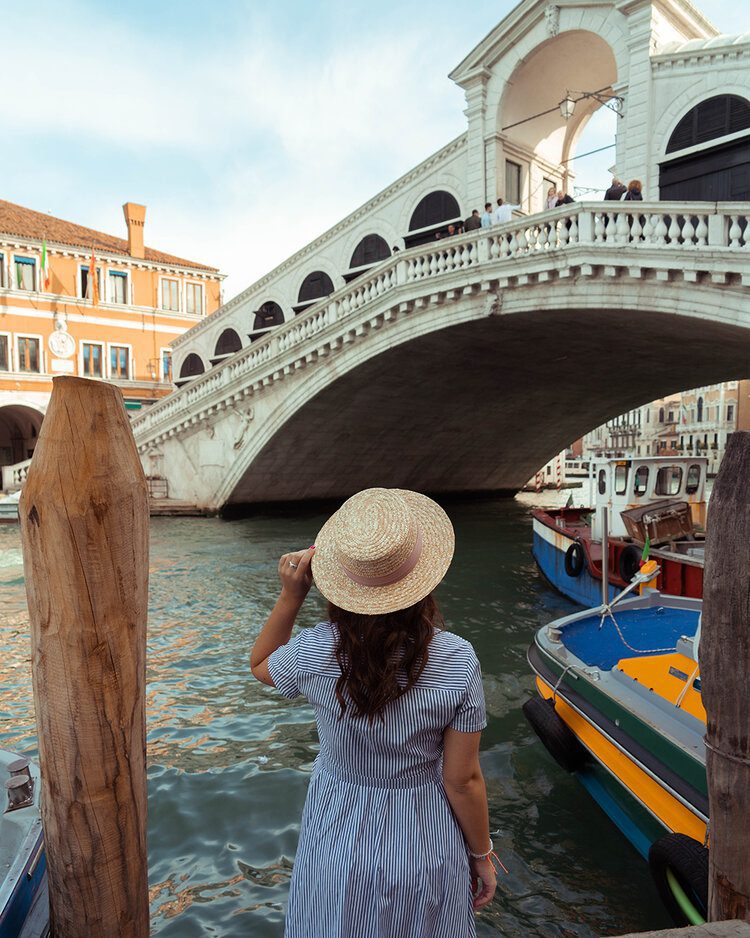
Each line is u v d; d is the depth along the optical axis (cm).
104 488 200
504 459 3030
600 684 478
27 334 3028
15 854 264
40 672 207
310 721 621
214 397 2158
